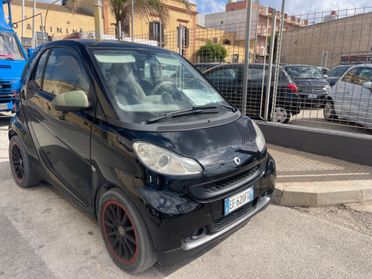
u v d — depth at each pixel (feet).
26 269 8.32
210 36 25.26
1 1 28.07
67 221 10.71
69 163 9.86
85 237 9.78
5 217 10.96
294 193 12.19
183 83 10.90
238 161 8.24
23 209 11.53
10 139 13.67
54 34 79.51
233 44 24.06
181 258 7.46
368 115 17.61
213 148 8.02
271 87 21.21
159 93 9.68
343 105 18.94
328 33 20.42
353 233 10.32
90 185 9.02
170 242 7.13
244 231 10.36
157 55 11.11
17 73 25.53
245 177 8.59
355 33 18.24
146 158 7.35
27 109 12.05
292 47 26.68
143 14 45.70
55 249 9.18
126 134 7.77
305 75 27.53
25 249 9.16
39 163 11.78
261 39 22.29
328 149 16.67
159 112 8.82
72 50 10.23
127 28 44.78
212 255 9.05
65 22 81.41
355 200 12.36
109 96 8.53
